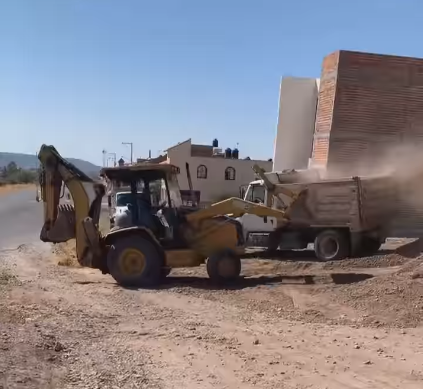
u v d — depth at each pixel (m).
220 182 41.47
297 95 26.25
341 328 8.70
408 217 17.06
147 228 12.79
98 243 13.05
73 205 13.17
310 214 17.08
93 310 9.76
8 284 11.71
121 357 7.00
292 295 11.21
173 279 13.69
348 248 16.94
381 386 6.16
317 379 6.37
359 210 16.80
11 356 6.41
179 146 41.00
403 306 9.41
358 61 20.77
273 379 6.35
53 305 9.91
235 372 6.57
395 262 14.95
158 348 7.49
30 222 30.05
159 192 13.40
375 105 20.78
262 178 17.12
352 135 20.69
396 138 20.72
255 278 13.51
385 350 7.49
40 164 13.20
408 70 20.83
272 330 8.54
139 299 10.97
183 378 6.32
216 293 11.69
